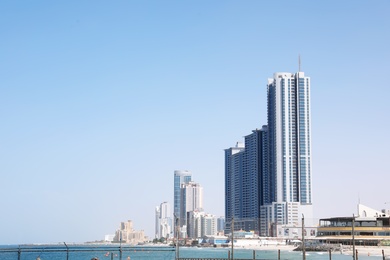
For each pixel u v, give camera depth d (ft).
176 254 405.18
